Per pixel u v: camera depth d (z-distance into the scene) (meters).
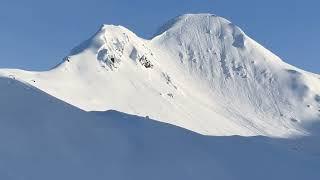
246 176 140.62
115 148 135.75
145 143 145.88
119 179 118.50
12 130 125.62
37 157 115.81
